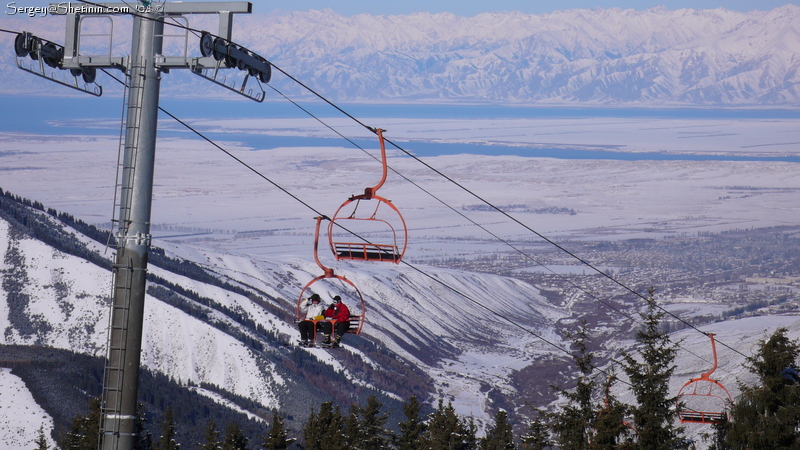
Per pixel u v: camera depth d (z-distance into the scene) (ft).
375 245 166.61
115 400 116.57
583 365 265.13
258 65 139.44
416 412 379.96
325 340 184.55
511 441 371.97
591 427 255.50
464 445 366.84
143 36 124.77
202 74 128.16
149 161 120.47
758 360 248.11
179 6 126.62
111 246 118.93
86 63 132.16
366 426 379.76
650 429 238.07
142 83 122.93
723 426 246.88
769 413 240.94
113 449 115.44
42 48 132.46
